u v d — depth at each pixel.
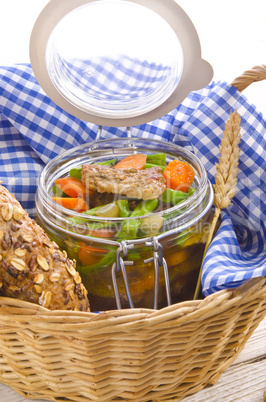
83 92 0.55
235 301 0.45
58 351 0.46
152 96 0.55
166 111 0.55
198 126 0.58
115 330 0.44
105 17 0.52
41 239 0.47
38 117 0.59
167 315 0.44
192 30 0.51
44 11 0.50
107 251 0.50
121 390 0.48
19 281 0.46
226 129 0.54
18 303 0.44
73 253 0.51
